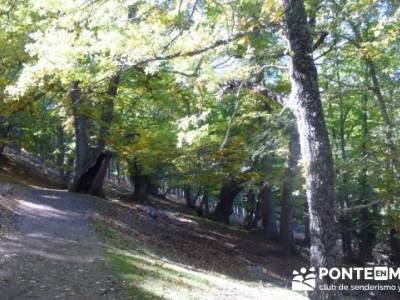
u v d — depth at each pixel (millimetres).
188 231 24016
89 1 7246
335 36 13211
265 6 8547
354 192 21625
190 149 19172
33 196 20422
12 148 41406
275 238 27375
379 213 23656
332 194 6492
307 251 27953
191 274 13047
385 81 16219
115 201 25641
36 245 11664
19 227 13664
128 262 11531
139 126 23797
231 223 35156
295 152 16844
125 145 23844
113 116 23344
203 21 8523
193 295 10320
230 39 8320
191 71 8898
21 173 32156
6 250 10711
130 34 7512
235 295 11938
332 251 6426
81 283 9102
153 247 17219
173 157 21078
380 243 28625
